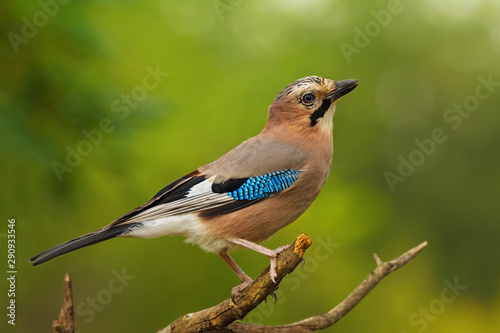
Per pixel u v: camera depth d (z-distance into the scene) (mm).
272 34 17391
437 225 20984
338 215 16484
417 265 20078
